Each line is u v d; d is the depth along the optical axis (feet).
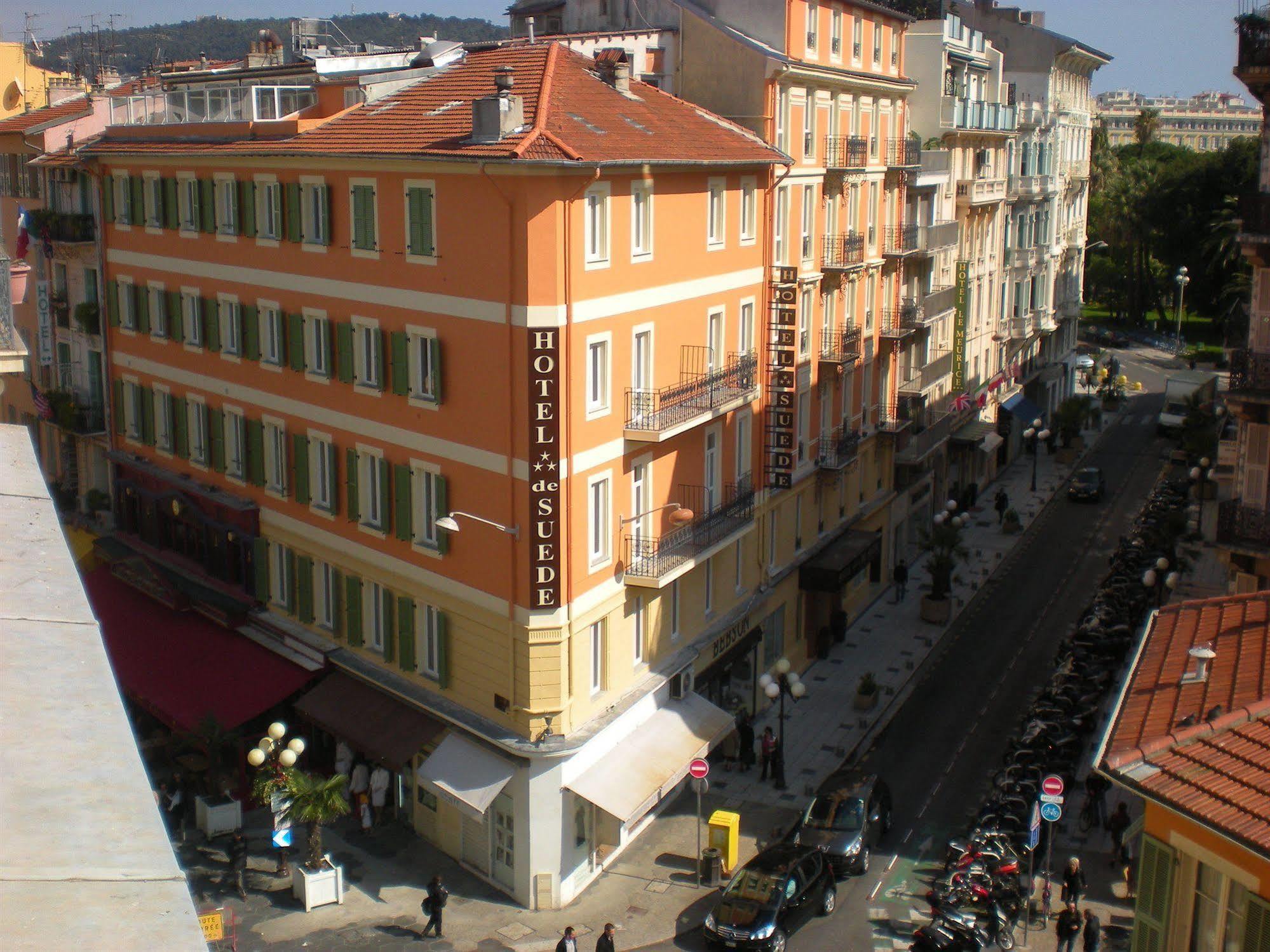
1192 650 62.85
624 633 104.01
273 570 122.52
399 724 104.17
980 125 205.26
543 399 90.38
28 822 17.24
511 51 112.57
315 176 106.52
